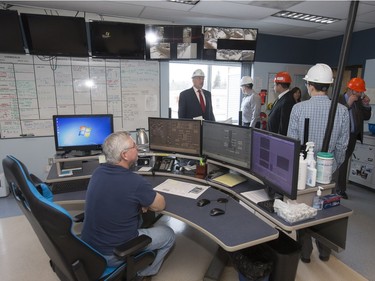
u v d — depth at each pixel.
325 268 2.09
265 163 1.69
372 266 2.14
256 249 1.72
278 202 1.56
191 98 3.27
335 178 3.41
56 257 1.22
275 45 5.01
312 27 4.34
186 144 2.28
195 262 2.18
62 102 3.72
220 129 2.06
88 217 1.45
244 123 4.41
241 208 1.70
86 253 1.22
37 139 3.69
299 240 2.10
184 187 2.03
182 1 3.13
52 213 1.09
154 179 2.23
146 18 3.90
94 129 2.36
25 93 3.53
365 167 3.86
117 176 1.45
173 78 4.51
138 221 1.58
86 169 2.37
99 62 3.81
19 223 2.81
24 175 1.13
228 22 4.09
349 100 3.29
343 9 3.38
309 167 1.67
